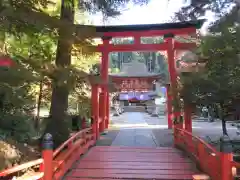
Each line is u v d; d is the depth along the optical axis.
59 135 9.81
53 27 8.12
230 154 6.28
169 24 13.98
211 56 9.09
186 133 10.28
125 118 29.42
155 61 49.66
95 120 13.43
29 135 9.21
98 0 9.16
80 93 13.59
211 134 15.01
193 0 8.10
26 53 10.18
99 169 8.62
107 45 14.89
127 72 28.36
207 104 10.08
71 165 8.82
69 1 9.59
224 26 8.05
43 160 6.31
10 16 6.93
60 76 8.40
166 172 8.32
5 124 8.15
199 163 8.55
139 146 12.21
